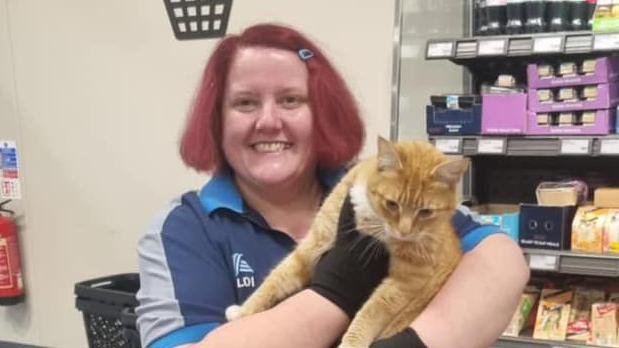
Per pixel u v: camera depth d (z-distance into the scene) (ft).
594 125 7.10
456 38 7.61
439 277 4.24
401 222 4.19
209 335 3.89
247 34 4.83
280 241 4.93
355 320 4.04
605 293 7.73
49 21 11.75
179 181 11.19
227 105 4.84
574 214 7.45
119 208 11.78
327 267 4.19
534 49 7.02
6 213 12.71
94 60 11.49
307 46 4.96
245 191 5.03
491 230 4.78
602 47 6.68
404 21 8.13
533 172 8.51
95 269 12.18
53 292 12.66
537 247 7.39
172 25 10.74
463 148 7.59
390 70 9.32
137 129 11.36
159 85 11.05
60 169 12.15
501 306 4.08
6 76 12.30
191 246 4.58
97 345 8.80
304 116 4.87
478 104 7.54
